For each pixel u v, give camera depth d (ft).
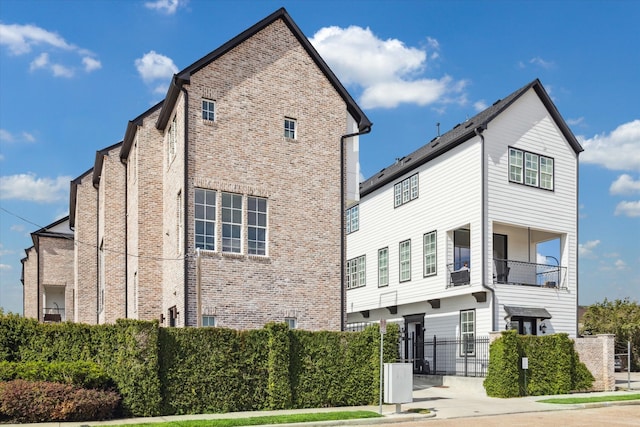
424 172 95.86
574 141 91.76
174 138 70.64
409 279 97.76
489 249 81.51
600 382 77.87
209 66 68.13
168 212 71.82
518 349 71.67
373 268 109.60
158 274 73.56
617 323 115.03
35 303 123.95
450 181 89.10
